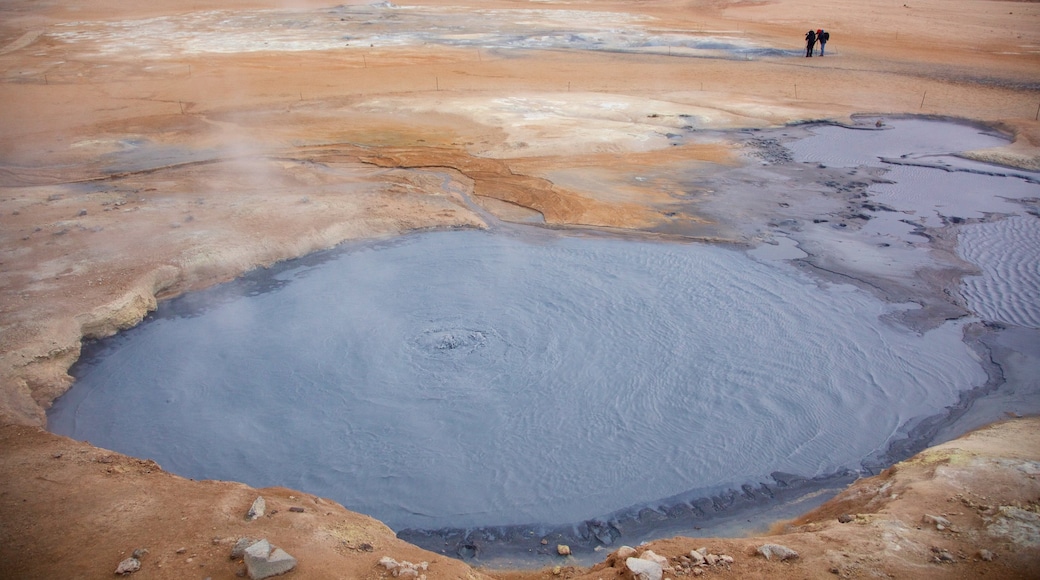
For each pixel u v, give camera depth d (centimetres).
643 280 1252
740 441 871
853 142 2028
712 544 595
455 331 1091
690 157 1895
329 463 840
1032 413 910
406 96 2492
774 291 1215
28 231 1354
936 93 2498
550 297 1193
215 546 582
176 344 1075
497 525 752
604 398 946
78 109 2400
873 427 897
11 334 992
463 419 909
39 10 4819
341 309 1162
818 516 714
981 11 4269
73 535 606
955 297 1199
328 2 5122
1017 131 2034
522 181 1708
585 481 813
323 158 1872
